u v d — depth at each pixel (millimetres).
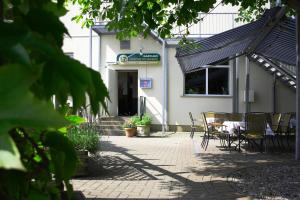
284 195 6289
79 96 812
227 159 9969
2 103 598
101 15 8062
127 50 17344
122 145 12711
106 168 8570
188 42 10031
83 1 8227
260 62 16500
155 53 17203
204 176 7805
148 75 17312
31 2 959
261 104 17031
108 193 6461
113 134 16312
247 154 10883
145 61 17125
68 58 769
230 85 17078
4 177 778
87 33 17531
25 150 976
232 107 16969
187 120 17188
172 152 11188
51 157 1026
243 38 11500
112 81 17422
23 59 661
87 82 785
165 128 17203
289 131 12359
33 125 625
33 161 987
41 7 974
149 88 17297
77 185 6992
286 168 8531
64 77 789
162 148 12016
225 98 17094
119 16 7605
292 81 15781
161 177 7746
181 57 11703
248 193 6441
